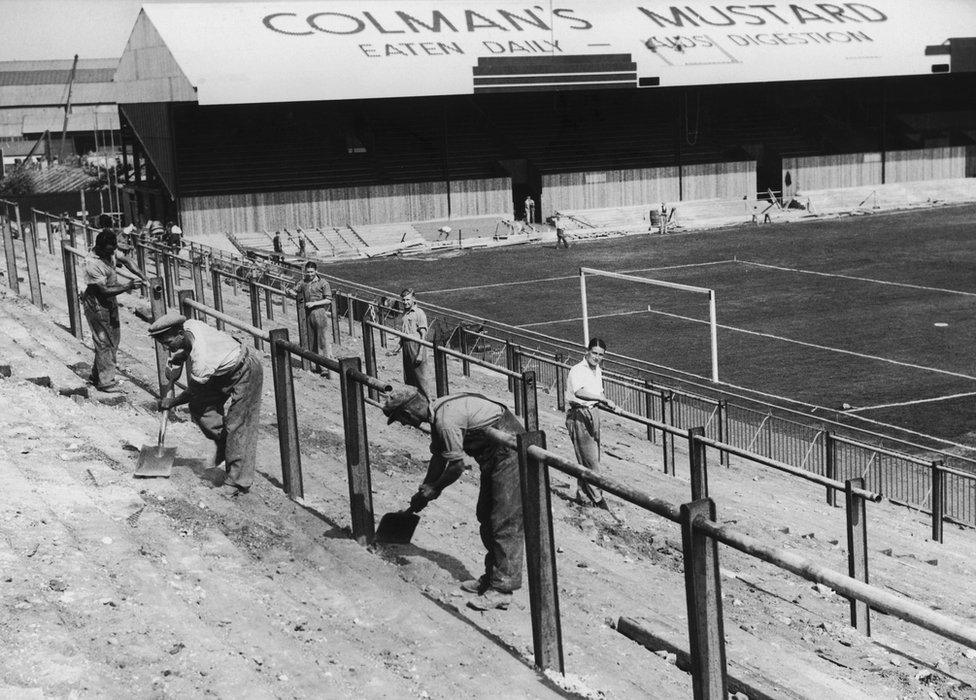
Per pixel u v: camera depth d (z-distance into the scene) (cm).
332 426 1388
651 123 8000
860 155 7869
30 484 915
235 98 6331
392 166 7256
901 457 1714
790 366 3111
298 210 6731
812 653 826
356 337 2777
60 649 614
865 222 6850
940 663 876
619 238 6656
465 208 7100
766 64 7494
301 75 6519
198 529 884
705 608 571
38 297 1970
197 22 6731
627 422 2159
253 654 659
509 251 6234
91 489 932
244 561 831
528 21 7281
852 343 3388
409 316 1770
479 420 818
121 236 3588
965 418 2533
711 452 1981
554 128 7800
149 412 1312
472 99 7694
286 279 3234
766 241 6103
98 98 15450
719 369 3100
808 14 8000
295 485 1024
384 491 1114
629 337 3597
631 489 602
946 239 5828
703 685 577
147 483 976
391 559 888
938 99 8656
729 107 8231
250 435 1001
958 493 1802
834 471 1877
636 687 700
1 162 8981
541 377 2441
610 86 7125
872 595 482
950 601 1123
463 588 839
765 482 1792
